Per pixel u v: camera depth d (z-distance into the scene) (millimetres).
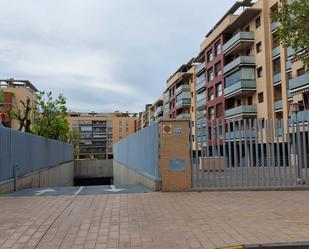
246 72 45562
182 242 6203
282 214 8305
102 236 6629
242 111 45125
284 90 39375
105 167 49094
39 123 30703
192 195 11336
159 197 10977
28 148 18375
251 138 12555
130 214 8469
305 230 6816
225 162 12516
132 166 21453
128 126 147250
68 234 6785
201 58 65000
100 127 145500
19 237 6602
